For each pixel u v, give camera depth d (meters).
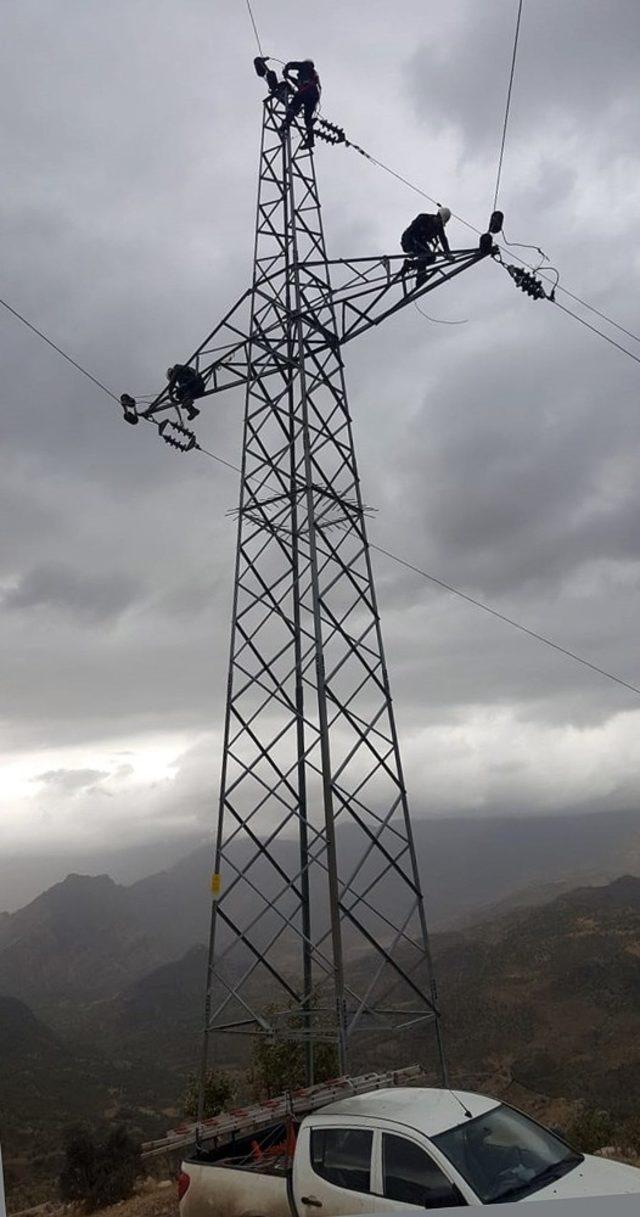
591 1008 75.31
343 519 22.08
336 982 17.23
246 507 23.52
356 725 19.88
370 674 20.64
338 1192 9.84
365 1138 10.06
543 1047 68.94
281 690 22.14
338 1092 13.02
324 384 23.27
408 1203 9.21
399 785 19.80
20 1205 38.22
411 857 19.31
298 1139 10.73
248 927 20.38
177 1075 101.69
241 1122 12.51
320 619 19.78
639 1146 24.59
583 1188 9.01
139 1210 20.55
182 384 25.50
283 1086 24.02
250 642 22.22
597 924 100.81
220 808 20.89
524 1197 8.89
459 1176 9.06
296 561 23.12
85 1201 26.70
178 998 183.62
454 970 98.88
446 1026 78.00
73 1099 84.69
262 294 24.69
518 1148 9.82
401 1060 63.28
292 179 25.44
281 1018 19.73
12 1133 64.12
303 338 23.08
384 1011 17.84
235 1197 11.16
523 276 21.59
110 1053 131.75
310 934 20.92
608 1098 53.03
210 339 25.17
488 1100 10.84
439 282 21.80
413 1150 9.59
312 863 20.77
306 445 21.59
